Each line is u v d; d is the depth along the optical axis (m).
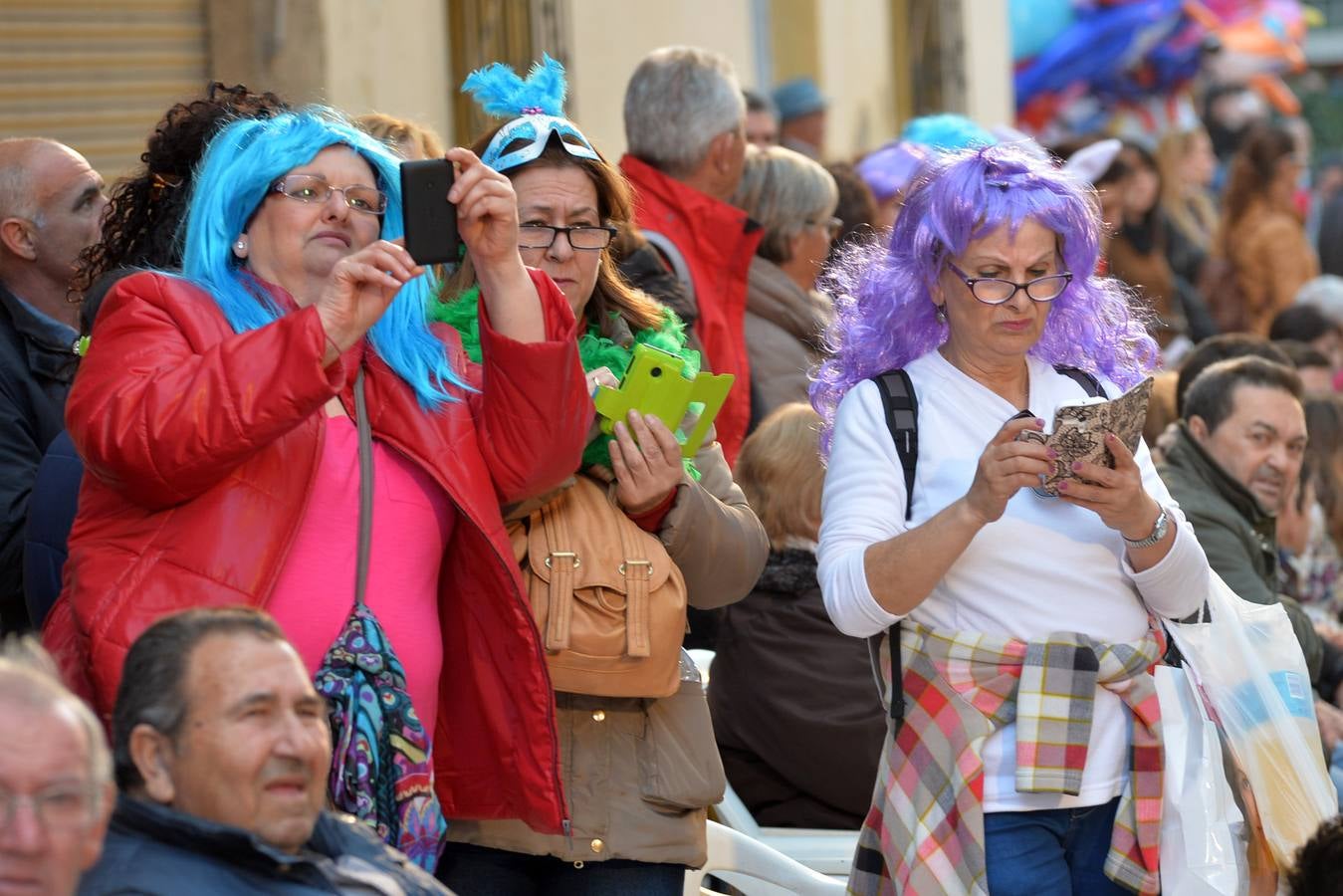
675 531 11.80
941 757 11.24
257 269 10.86
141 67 23.34
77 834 7.64
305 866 8.89
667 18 31.73
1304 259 36.09
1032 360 11.98
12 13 21.92
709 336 17.48
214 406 9.56
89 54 22.70
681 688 11.99
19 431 13.96
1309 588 20.31
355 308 9.88
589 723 11.57
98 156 22.86
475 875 11.58
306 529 10.28
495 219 10.50
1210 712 11.80
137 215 12.08
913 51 42.47
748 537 12.30
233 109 11.94
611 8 29.81
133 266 11.87
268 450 10.15
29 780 7.52
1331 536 20.61
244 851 8.73
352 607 10.23
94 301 11.52
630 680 11.40
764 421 15.70
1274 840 11.85
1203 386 16.92
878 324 11.98
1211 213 42.56
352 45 24.56
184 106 12.04
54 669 8.23
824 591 11.38
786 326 18.66
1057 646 11.23
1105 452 10.80
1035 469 10.61
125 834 8.79
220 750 8.79
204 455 9.60
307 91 23.98
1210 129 52.62
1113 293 12.26
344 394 10.73
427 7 26.16
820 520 15.16
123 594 9.77
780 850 14.96
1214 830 11.31
